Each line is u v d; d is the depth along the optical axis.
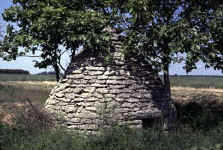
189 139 7.93
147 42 8.91
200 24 9.27
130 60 9.53
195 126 10.17
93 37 8.78
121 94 8.95
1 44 10.55
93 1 10.09
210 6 9.45
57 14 8.96
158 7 9.44
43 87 29.67
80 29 8.90
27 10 10.16
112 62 9.24
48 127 8.74
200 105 15.23
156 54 9.27
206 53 8.58
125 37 9.38
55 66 11.59
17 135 8.35
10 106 13.09
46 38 9.95
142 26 9.27
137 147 7.02
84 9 9.76
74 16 8.98
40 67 11.54
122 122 8.62
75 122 8.76
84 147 7.09
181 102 17.23
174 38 8.50
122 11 9.45
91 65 9.30
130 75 9.30
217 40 9.15
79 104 8.93
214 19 8.52
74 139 7.51
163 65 9.02
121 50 9.30
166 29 8.47
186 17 9.34
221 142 7.51
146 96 9.36
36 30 9.81
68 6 9.74
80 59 9.61
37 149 7.16
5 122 9.47
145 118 9.16
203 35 8.44
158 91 9.87
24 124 8.95
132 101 9.00
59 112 9.18
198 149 7.14
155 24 9.10
